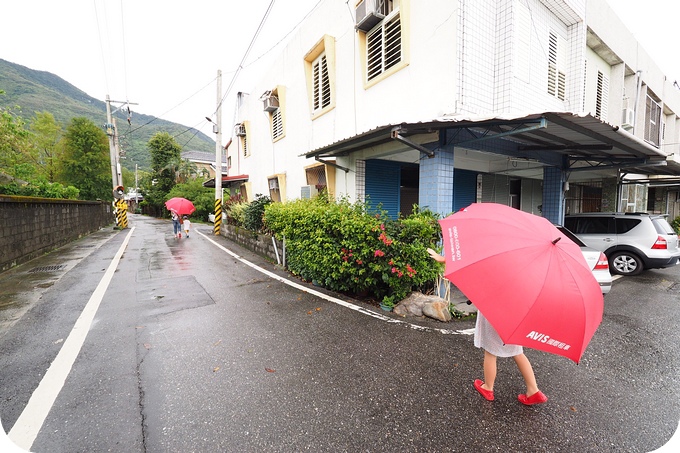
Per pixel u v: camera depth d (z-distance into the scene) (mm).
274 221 7410
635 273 6996
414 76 6000
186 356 3189
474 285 2039
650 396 2621
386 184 7805
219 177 15383
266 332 3762
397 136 4711
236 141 19547
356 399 2514
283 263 7402
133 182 54562
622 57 9250
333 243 5090
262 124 14484
